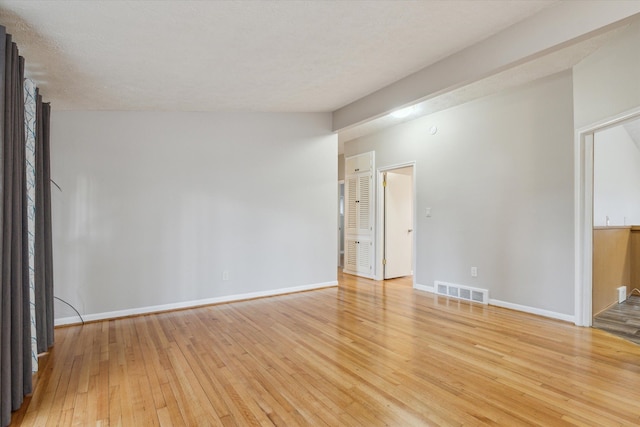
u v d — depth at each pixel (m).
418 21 2.44
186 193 4.20
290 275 4.93
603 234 3.85
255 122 4.67
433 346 2.88
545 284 3.69
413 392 2.14
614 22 2.08
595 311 3.65
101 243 3.72
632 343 2.91
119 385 2.25
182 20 2.10
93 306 3.67
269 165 4.77
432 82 3.25
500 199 4.10
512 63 2.60
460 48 2.92
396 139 5.51
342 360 2.61
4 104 1.86
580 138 3.33
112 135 3.80
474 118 4.39
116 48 2.36
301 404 2.02
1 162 1.81
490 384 2.23
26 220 2.27
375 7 2.21
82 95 3.19
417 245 5.14
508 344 2.91
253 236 4.64
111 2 1.82
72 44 2.23
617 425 1.79
